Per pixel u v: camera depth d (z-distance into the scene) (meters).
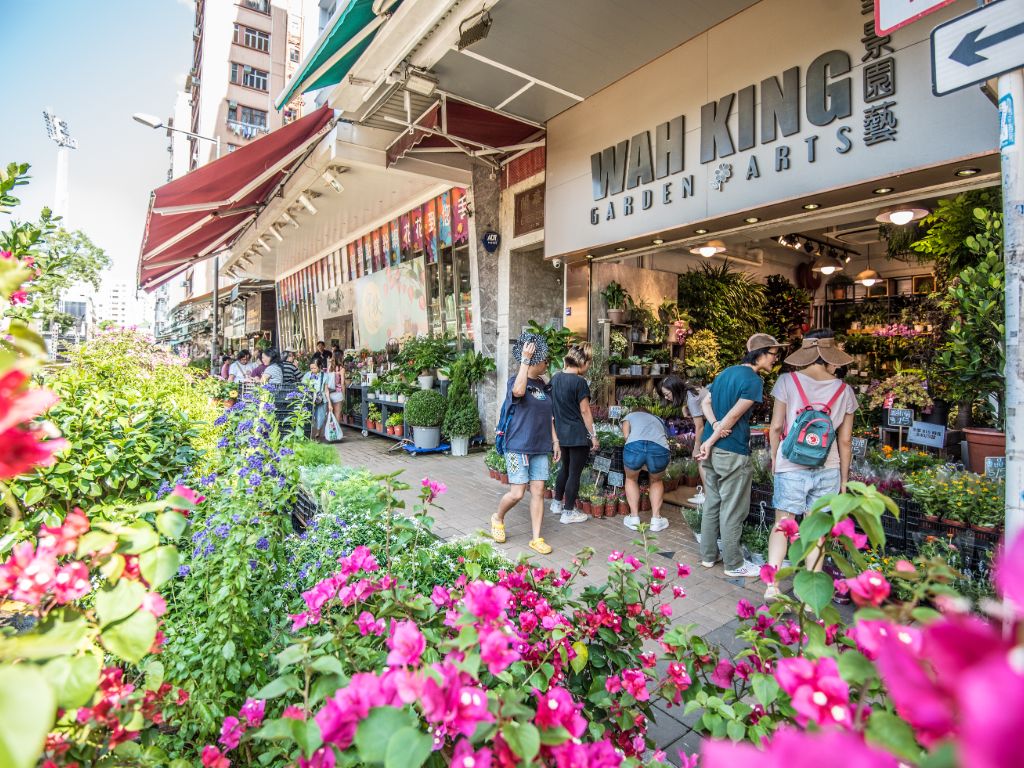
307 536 2.69
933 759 0.52
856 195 4.10
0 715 0.60
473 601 1.16
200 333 34.31
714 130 4.79
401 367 9.88
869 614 0.88
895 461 4.56
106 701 1.09
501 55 5.29
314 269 16.73
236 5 34.12
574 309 8.30
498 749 0.96
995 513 3.28
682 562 4.05
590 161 6.07
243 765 1.57
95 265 22.80
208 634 1.86
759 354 3.81
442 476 6.93
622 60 5.36
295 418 3.86
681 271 9.45
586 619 1.76
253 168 7.47
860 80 3.88
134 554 1.02
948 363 4.32
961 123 3.42
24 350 0.93
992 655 0.39
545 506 5.57
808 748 0.46
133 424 3.08
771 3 4.39
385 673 1.05
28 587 0.93
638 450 4.66
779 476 3.41
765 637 1.55
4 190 2.63
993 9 1.60
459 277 9.93
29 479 2.41
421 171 8.20
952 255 5.04
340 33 4.68
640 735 1.53
